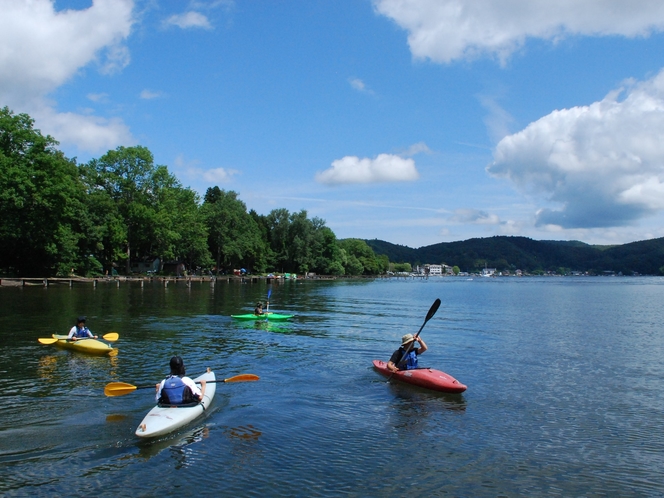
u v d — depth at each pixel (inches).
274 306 1407.5
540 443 337.4
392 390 466.6
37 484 268.5
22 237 1966.0
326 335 817.5
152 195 2810.0
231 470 288.8
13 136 1883.6
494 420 383.9
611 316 1268.5
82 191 2401.6
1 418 368.5
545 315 1279.5
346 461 303.6
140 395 431.8
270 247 4623.5
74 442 325.1
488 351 690.2
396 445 329.7
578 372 558.6
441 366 586.2
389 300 1831.9
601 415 399.2
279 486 269.9
